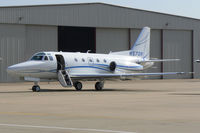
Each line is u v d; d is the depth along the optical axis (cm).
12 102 3400
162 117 2391
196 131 1877
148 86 6819
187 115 2492
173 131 1873
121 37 9656
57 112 2645
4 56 8144
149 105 3141
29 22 8375
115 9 9431
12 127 1973
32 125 2045
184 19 10375
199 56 10631
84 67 5597
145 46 6575
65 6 8769
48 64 5162
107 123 2130
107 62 5916
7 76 8219
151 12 9919
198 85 7119
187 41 10500
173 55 10312
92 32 10262
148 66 6569
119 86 6869
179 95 4344
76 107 2978
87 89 5891
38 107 2972
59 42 10644
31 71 5044
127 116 2436
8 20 8144
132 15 9662
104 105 3136
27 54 8462
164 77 10244
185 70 10488
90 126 2022
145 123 2130
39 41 8594
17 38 8288
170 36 10256
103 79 5588
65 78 5338
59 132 1827
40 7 8481
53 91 5188
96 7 9175
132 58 6325
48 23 8581
